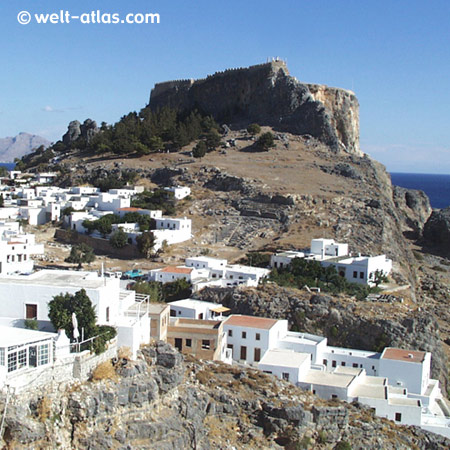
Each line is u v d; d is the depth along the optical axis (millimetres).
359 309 124562
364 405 82312
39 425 45844
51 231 198750
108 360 54219
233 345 103188
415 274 190875
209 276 145375
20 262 127062
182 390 60375
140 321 61656
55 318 54312
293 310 124750
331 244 160500
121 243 177250
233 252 176500
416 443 76000
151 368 57812
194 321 97250
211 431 60750
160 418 54531
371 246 178000
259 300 126562
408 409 84500
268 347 101438
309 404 70375
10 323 56656
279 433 64250
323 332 122625
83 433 48125
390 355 103500
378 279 147125
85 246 167875
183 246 182000
